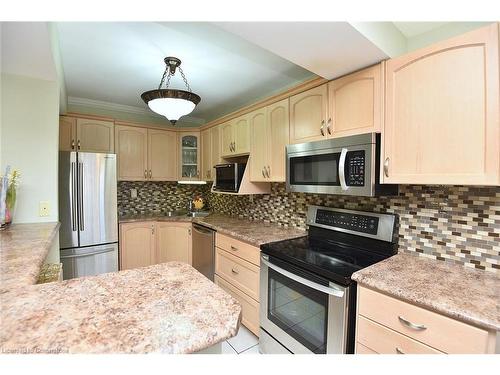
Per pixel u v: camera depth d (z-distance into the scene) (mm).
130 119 3521
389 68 1401
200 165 3533
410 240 1574
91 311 672
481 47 1080
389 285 1138
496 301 993
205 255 2760
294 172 1935
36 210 1849
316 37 1227
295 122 1995
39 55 1495
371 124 1484
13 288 792
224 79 2486
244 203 3119
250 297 2078
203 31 1670
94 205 2740
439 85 1206
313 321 1495
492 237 1267
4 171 1762
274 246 1840
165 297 761
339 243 1893
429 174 1244
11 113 1774
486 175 1071
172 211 3844
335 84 1685
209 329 610
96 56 2021
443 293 1059
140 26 1610
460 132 1142
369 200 1804
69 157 2600
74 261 2629
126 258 3020
